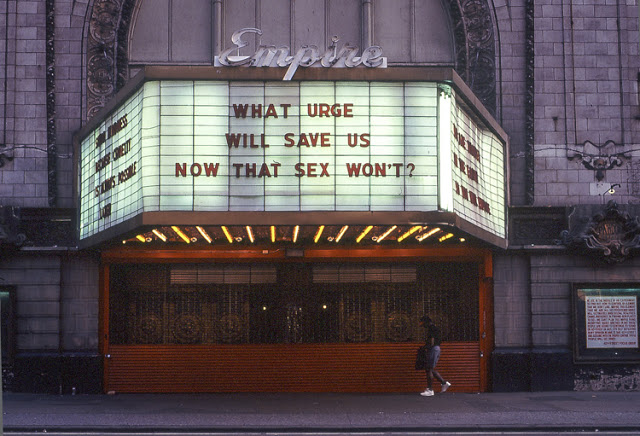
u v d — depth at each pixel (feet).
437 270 63.77
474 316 63.31
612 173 63.46
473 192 50.90
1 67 62.49
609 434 41.45
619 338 62.49
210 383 62.18
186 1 65.16
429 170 43.65
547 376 61.93
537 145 63.36
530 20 63.82
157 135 42.75
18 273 61.36
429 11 65.82
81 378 60.95
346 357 62.85
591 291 62.64
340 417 46.39
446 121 44.29
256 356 62.54
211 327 62.90
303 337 63.05
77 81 63.00
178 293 63.10
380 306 63.46
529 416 46.60
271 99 43.39
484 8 64.64
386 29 65.57
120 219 47.75
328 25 65.26
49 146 62.03
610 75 63.93
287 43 64.95
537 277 62.49
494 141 57.62
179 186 42.50
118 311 62.59
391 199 43.29
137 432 42.39
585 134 63.52
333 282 63.62
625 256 61.87
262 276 63.52
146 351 62.18
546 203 63.00
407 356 63.00
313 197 42.98
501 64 63.93
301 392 62.28
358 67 43.55
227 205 42.55
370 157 43.45
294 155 43.19
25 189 62.03
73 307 61.72
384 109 43.80
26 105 62.44
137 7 64.80
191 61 64.59
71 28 63.46
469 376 62.69
